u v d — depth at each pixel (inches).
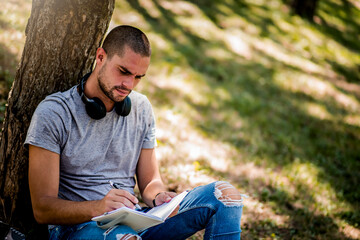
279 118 292.4
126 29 85.0
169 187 159.3
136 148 98.0
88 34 98.6
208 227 88.4
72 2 93.8
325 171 231.8
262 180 192.5
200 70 324.2
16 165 99.2
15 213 102.9
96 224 83.0
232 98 296.7
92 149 89.3
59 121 84.7
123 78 85.0
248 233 145.6
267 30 477.7
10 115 98.7
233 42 407.8
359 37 588.7
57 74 98.6
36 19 95.0
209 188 91.2
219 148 216.7
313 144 266.5
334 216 178.2
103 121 89.3
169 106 243.6
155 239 93.3
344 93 397.1
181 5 436.8
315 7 569.6
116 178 94.4
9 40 227.8
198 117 248.2
